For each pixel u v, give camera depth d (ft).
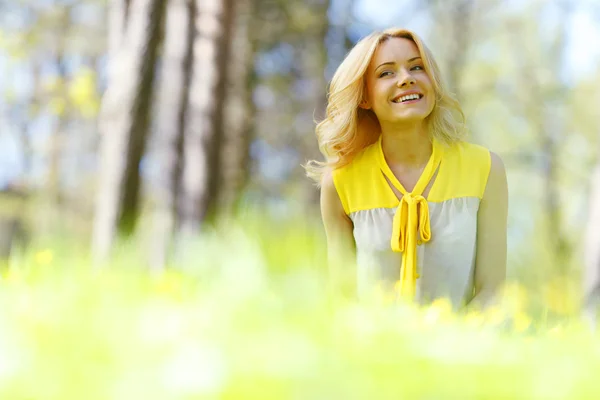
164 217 28.43
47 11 57.72
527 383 2.08
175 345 2.15
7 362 1.97
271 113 56.44
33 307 2.83
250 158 54.54
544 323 4.82
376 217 9.41
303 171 53.98
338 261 3.61
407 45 9.36
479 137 68.64
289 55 54.70
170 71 28.19
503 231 9.65
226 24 29.48
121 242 4.25
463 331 3.27
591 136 66.59
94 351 2.09
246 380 1.88
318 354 2.04
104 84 49.44
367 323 2.83
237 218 2.78
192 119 28.89
